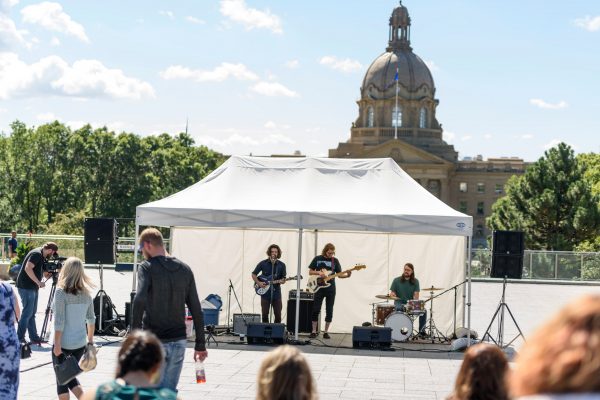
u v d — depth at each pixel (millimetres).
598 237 54312
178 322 8547
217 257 21359
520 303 32719
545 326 2270
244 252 21344
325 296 19281
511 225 55719
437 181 136250
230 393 12422
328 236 21266
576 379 2125
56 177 89812
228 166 19922
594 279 47094
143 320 8523
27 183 87625
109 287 34094
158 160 97750
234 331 18750
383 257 21109
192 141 120500
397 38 157125
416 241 21016
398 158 134750
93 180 89562
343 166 19938
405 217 17375
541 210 53438
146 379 4980
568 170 55844
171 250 21438
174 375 8562
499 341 18062
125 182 90188
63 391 9844
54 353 10016
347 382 13695
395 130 140875
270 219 17625
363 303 21141
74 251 45406
